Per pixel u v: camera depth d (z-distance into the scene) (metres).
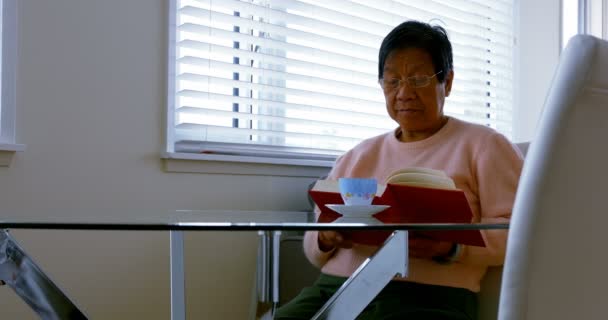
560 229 0.71
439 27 1.71
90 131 1.89
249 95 2.38
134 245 1.99
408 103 1.65
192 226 0.84
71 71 1.85
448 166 1.59
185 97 2.19
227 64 2.23
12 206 1.73
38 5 1.79
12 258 1.09
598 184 0.72
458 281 1.46
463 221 1.03
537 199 0.71
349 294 0.98
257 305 1.05
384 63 1.70
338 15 2.54
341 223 0.90
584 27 3.60
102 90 1.91
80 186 1.87
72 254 1.87
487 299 1.50
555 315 0.73
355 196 1.21
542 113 0.72
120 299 1.96
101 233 1.92
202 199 2.13
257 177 2.28
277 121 2.38
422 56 1.64
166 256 2.07
